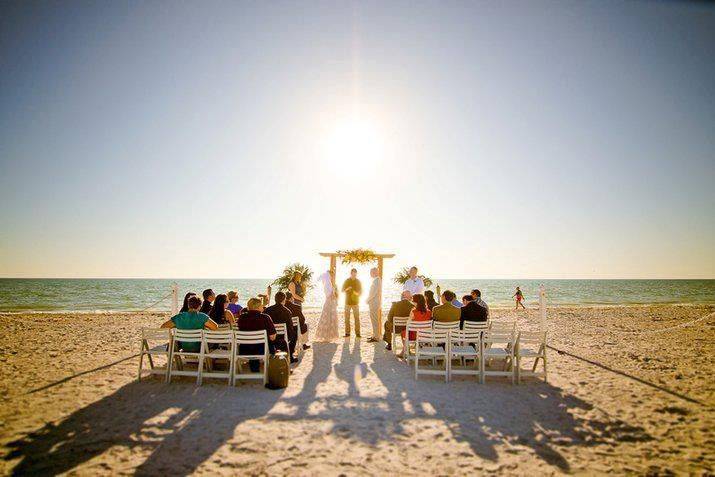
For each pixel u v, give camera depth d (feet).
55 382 23.08
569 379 24.41
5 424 16.65
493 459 13.76
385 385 22.80
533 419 17.60
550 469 13.08
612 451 14.47
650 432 16.22
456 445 14.85
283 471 12.80
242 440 15.14
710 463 13.56
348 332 40.42
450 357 23.77
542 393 21.49
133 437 15.37
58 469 12.86
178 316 23.40
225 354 22.91
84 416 17.61
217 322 28.07
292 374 25.17
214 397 20.38
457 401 20.01
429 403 19.63
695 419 17.65
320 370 26.30
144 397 20.30
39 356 30.68
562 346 36.50
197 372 22.53
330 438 15.37
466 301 32.04
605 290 231.50
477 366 26.66
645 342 38.93
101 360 29.19
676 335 44.04
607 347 35.88
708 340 40.19
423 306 29.12
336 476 12.52
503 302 131.54
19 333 43.83
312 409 18.60
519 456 14.01
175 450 14.28
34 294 164.66
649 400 20.30
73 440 15.10
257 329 23.20
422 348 25.62
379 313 38.55
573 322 57.93
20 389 21.68
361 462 13.47
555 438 15.58
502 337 23.75
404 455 14.01
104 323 54.80
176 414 17.90
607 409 18.94
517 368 23.40
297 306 32.76
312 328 50.47
